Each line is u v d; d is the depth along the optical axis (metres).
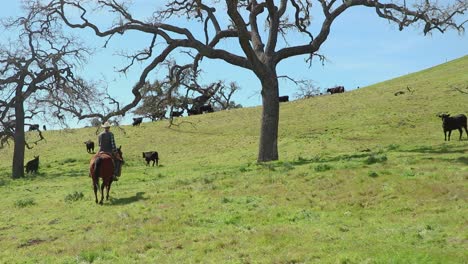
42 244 11.26
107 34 27.00
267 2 25.50
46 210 15.85
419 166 16.42
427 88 57.94
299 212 12.35
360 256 8.03
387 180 14.43
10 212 16.17
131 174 26.83
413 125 39.44
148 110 30.45
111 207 15.25
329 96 67.06
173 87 27.80
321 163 20.14
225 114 63.91
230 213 12.89
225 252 9.22
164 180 21.88
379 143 32.19
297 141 36.53
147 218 13.09
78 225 13.03
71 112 35.28
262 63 25.19
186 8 28.20
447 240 8.84
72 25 27.86
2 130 35.34
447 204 11.59
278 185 15.95
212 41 28.38
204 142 45.78
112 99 28.61
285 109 61.00
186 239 10.56
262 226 11.27
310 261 8.20
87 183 24.39
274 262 8.30
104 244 10.57
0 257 10.20
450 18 26.92
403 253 7.98
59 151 48.88
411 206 11.84
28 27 34.16
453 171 14.79
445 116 29.84
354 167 17.38
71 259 9.59
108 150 16.94
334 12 27.36
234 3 22.11
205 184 18.00
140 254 9.70
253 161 29.62
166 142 48.25
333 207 12.62
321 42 27.30
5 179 33.75
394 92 59.59
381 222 10.79
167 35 25.80
